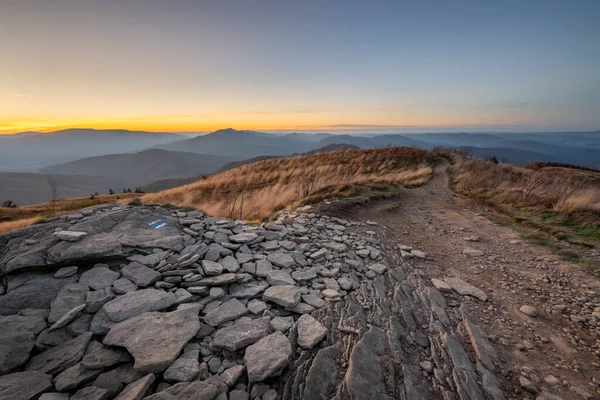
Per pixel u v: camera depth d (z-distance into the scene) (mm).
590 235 8180
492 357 3510
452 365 3283
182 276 4301
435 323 4086
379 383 2898
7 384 2346
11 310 3279
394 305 4492
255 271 4816
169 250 4938
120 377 2582
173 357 2783
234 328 3354
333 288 4738
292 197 13656
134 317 3244
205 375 2742
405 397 2785
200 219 6773
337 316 3939
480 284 5586
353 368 2969
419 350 3537
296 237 6754
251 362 2855
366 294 4691
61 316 3197
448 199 15211
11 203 24500
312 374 2873
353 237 7609
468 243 8055
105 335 3088
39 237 4734
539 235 8422
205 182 23328
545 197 12242
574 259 6637
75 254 4012
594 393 3037
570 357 3590
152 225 5754
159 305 3568
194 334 3160
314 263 5668
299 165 27844
